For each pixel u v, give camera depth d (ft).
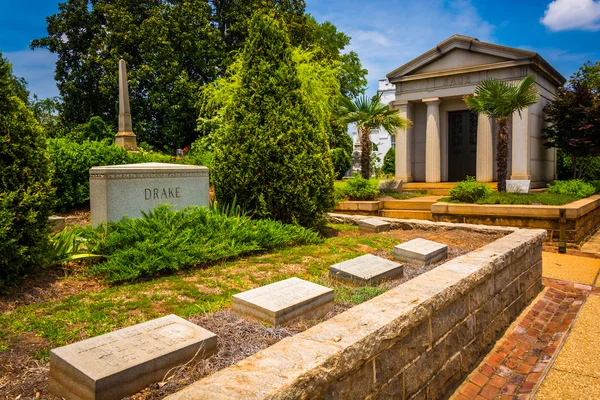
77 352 7.93
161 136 81.41
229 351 9.24
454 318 12.26
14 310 11.60
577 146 47.83
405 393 9.91
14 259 13.06
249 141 23.08
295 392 6.72
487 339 14.64
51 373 7.84
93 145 36.32
